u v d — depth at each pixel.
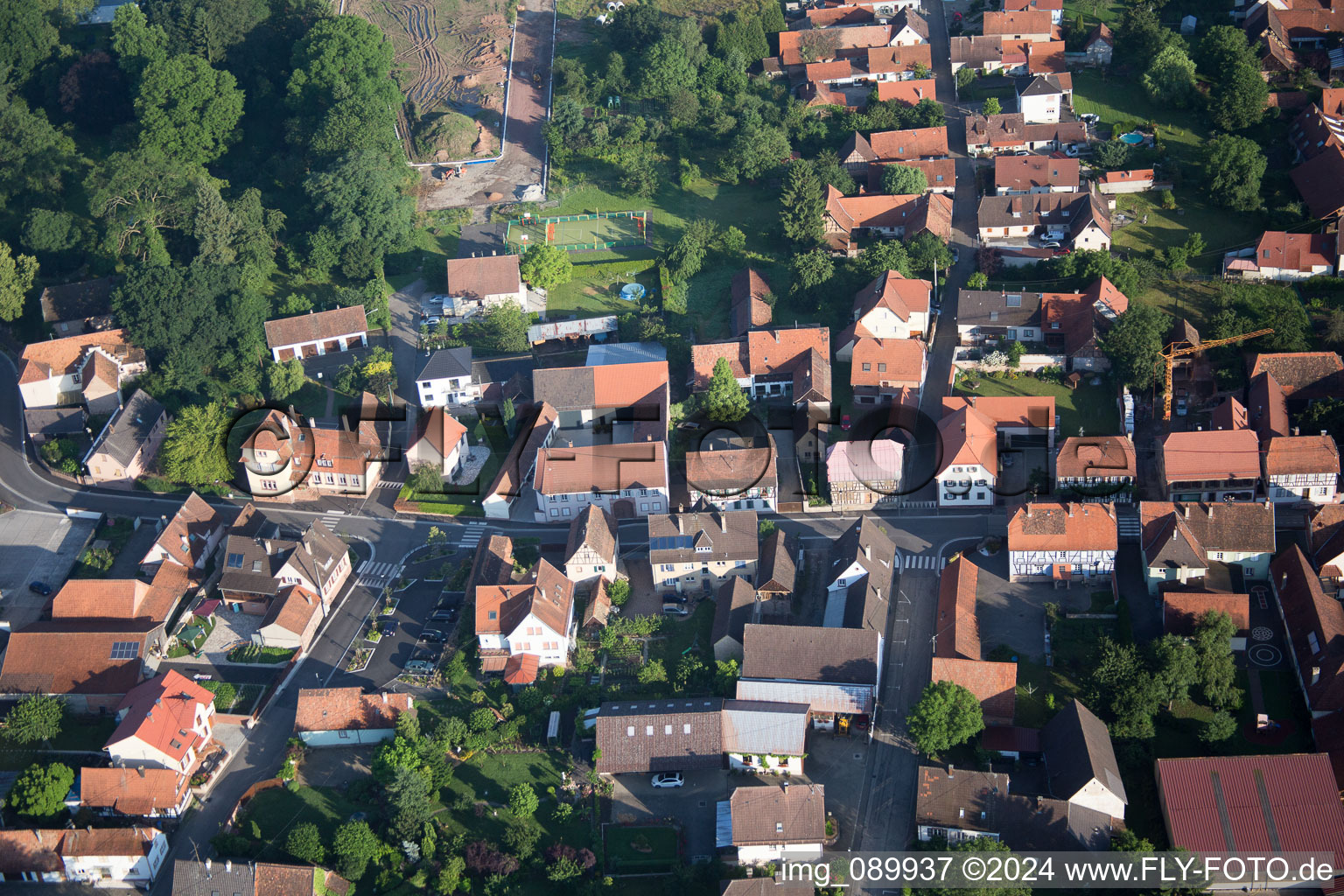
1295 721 139.62
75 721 156.38
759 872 129.88
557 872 129.12
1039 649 151.50
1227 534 157.12
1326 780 126.50
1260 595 154.88
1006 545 167.00
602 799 139.25
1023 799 129.25
